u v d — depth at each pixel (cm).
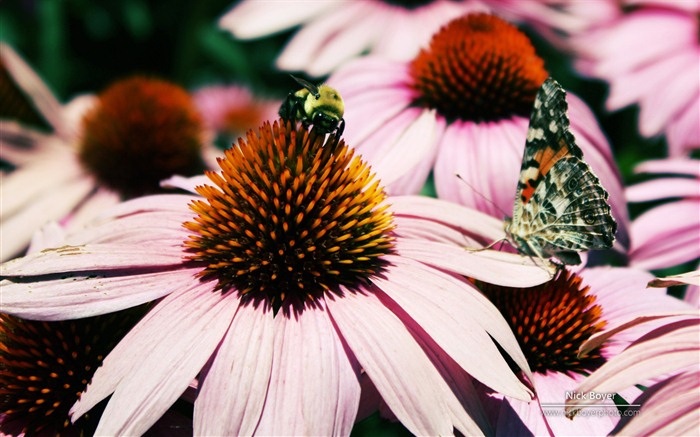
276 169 21
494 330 21
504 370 20
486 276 21
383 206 22
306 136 22
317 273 21
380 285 21
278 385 20
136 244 22
